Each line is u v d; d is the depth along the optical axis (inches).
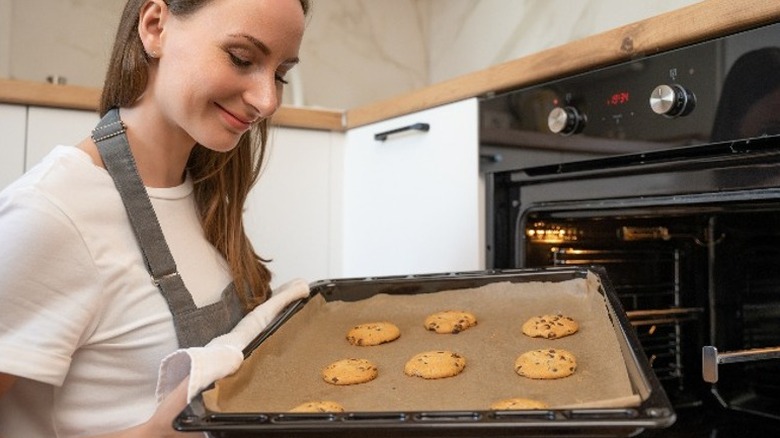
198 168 35.8
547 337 35.0
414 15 89.0
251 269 37.7
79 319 27.3
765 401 40.4
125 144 30.1
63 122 56.6
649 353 45.0
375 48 87.6
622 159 40.9
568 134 43.3
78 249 27.4
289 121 65.3
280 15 27.3
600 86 41.1
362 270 67.3
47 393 28.9
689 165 36.9
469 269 51.8
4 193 27.0
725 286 41.8
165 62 28.4
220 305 32.6
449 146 54.0
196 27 27.3
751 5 32.1
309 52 82.9
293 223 67.4
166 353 30.4
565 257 47.1
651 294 44.9
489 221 50.7
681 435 39.6
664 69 37.3
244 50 27.3
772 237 38.4
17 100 54.1
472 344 35.9
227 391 25.1
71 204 27.5
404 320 40.6
